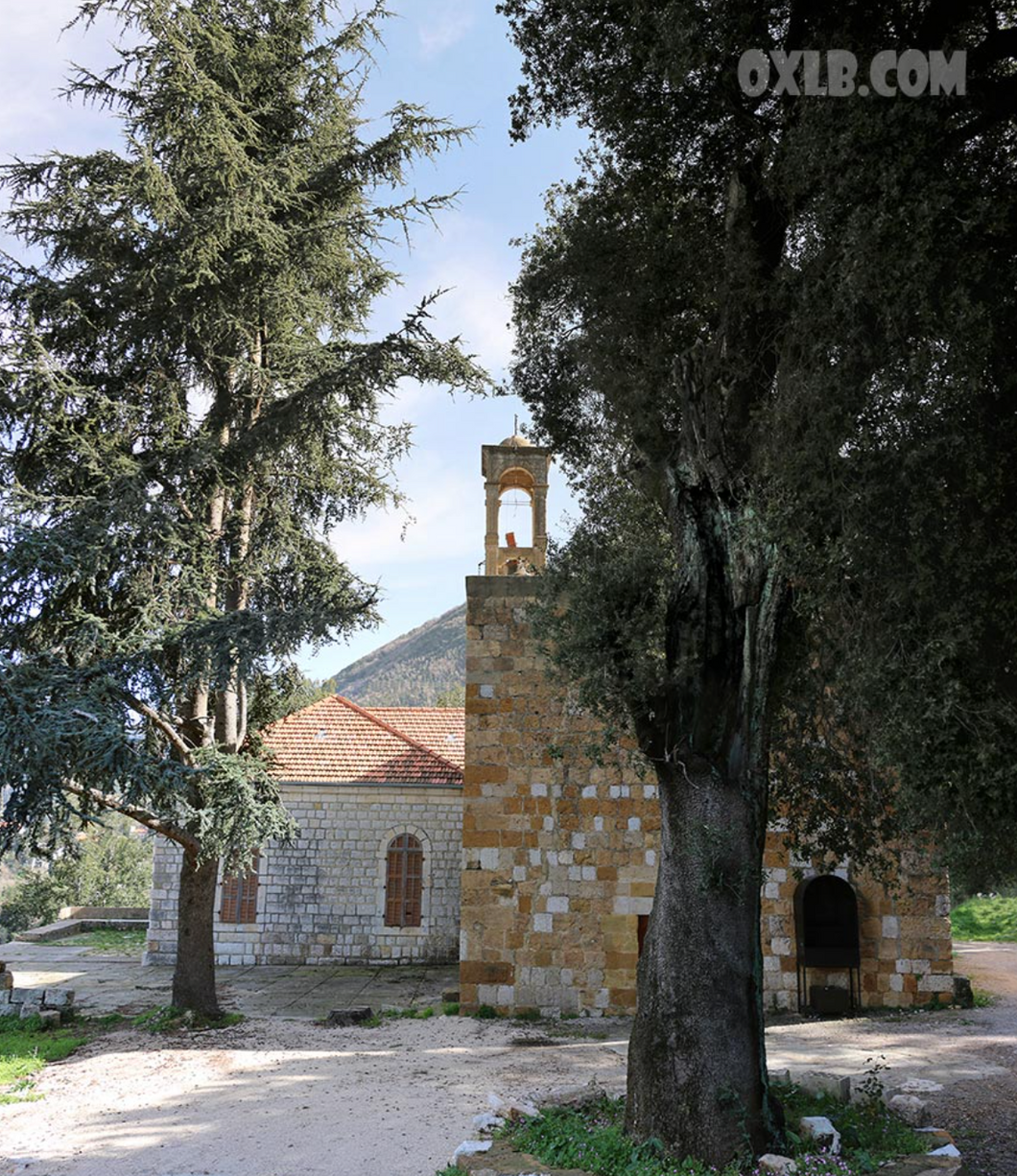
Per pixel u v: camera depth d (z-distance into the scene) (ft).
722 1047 29.32
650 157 37.93
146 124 59.82
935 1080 41.22
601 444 42.16
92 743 45.19
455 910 84.84
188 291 58.80
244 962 83.10
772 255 34.86
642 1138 29.30
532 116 40.32
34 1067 46.39
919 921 60.54
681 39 30.42
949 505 26.45
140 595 54.95
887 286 26.30
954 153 28.40
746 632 32.27
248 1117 37.17
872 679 26.12
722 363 34.19
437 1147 32.58
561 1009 58.44
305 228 61.31
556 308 43.27
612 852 60.29
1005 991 66.08
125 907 114.62
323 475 67.56
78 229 57.52
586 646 31.86
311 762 89.15
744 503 32.45
